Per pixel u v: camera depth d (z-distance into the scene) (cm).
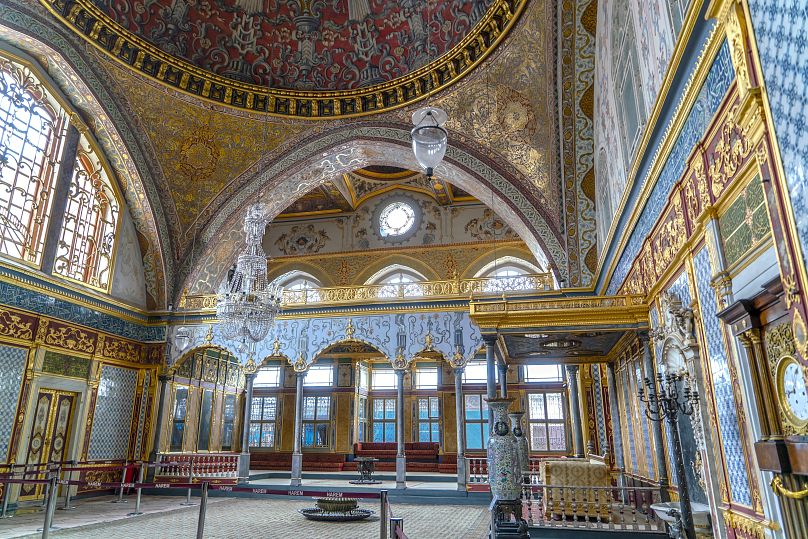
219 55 1543
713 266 539
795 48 319
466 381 2230
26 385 1262
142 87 1477
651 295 809
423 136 722
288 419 2320
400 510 1231
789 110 330
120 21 1373
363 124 1599
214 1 1492
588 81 1234
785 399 422
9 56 1252
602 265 1244
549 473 919
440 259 2169
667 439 799
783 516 421
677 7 588
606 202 1191
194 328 1648
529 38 1256
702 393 610
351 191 2222
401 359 1521
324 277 2252
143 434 1590
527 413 2142
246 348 1625
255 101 1592
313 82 1608
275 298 1211
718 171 516
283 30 1573
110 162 1552
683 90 590
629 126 891
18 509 1178
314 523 1024
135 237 1662
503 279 1518
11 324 1236
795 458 402
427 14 1448
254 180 1662
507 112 1404
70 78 1359
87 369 1448
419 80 1494
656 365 820
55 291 1356
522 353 1165
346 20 1549
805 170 315
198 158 1636
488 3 1298
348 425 2255
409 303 1557
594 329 855
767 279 433
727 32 411
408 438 2272
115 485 1156
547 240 1417
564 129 1323
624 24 891
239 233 1727
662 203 722
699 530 625
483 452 2139
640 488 802
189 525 992
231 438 2228
